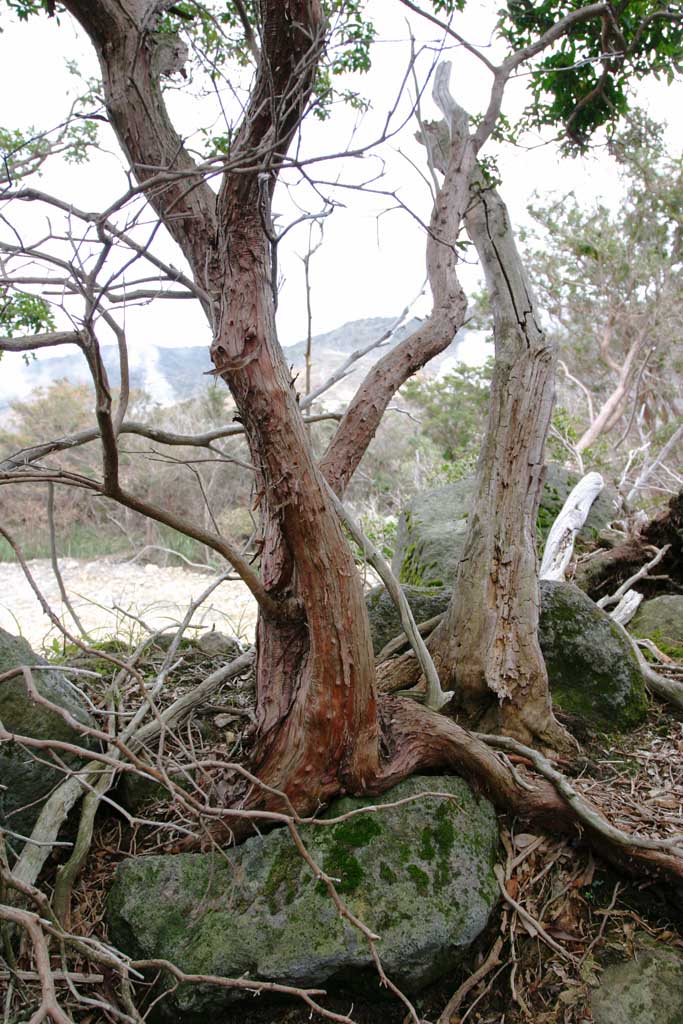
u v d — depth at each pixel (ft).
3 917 5.00
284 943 6.22
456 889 6.61
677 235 43.42
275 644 7.23
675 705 9.53
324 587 6.39
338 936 6.21
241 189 5.92
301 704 6.79
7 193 5.06
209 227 8.23
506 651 8.25
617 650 9.30
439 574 13.12
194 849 7.34
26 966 6.63
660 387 44.88
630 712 9.24
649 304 43.83
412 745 7.26
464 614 8.50
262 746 7.09
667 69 11.84
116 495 5.57
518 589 8.39
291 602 7.03
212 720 9.02
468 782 7.48
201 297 7.23
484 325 47.67
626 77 12.19
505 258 9.83
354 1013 6.39
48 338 5.19
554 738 8.41
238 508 39.52
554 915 7.12
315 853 6.67
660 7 11.05
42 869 7.48
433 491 16.31
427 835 6.86
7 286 5.17
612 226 45.24
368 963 6.12
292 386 6.28
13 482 5.82
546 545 14.26
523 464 8.74
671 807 7.93
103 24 7.93
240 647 10.68
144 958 6.39
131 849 7.72
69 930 6.73
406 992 6.29
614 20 10.19
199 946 6.30
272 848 6.81
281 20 5.63
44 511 42.50
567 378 46.88
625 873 7.38
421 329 8.96
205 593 9.61
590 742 8.81
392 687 8.54
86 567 39.09
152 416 43.29
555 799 7.52
